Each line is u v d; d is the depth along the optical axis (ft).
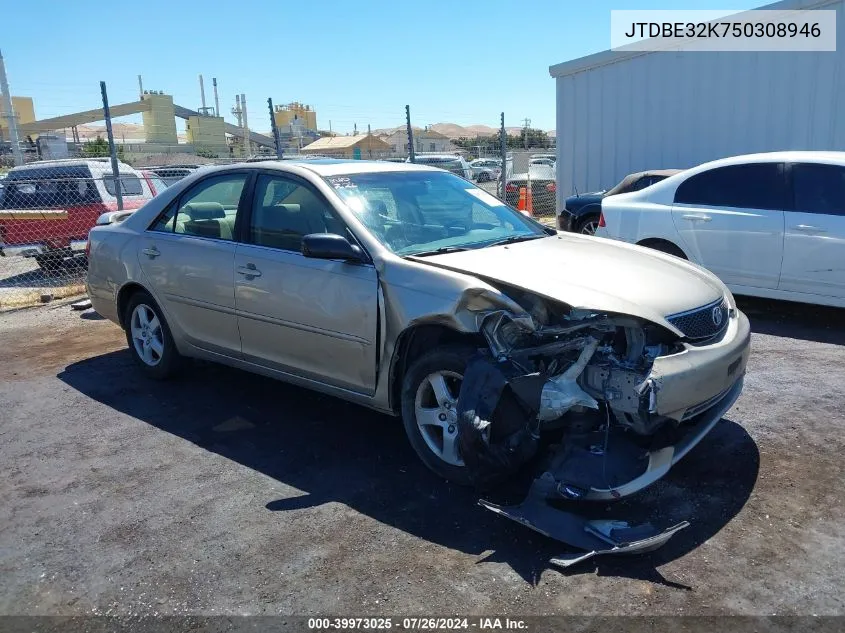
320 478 13.44
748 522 11.32
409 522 11.76
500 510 11.16
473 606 9.57
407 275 12.82
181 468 14.02
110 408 17.42
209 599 9.93
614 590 9.79
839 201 21.49
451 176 17.71
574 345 11.45
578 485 11.16
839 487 12.27
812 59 32.53
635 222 25.67
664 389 11.14
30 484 13.56
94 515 12.32
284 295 14.66
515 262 13.11
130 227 18.89
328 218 14.51
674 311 12.05
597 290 11.89
